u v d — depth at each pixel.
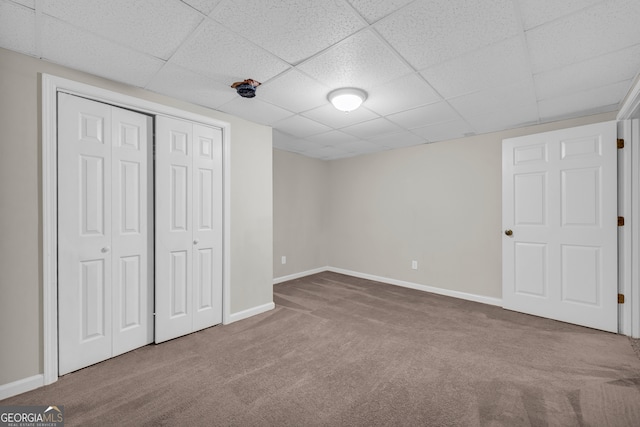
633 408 1.58
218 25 1.49
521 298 3.11
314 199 5.18
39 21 1.45
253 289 3.12
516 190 3.13
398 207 4.39
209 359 2.14
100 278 2.10
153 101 2.33
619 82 2.13
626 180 2.54
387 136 3.68
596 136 2.65
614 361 2.09
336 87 2.23
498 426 1.45
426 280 4.07
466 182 3.68
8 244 1.71
